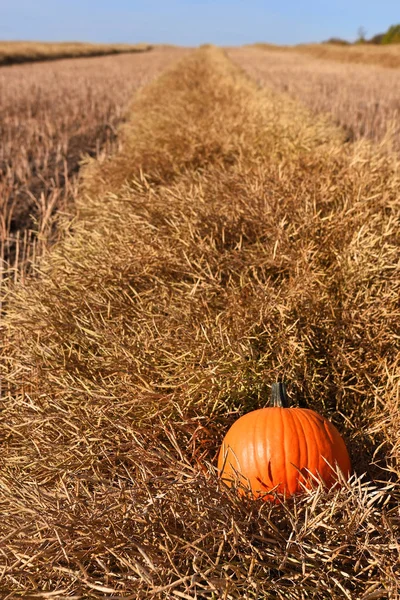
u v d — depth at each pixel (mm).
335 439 2178
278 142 5465
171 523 1855
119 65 37031
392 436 2375
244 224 3490
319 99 16281
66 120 12570
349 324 2854
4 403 2689
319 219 3404
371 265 3084
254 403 2539
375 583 1694
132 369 2535
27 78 24406
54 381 2590
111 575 1686
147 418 2346
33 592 1646
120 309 2961
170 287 3121
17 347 2959
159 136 6180
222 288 2986
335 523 1832
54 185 7137
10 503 1979
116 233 3570
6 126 12242
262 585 1664
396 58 38156
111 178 5398
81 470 2160
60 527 1772
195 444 2354
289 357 2639
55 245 4000
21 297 3244
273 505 1951
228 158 5645
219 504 1863
